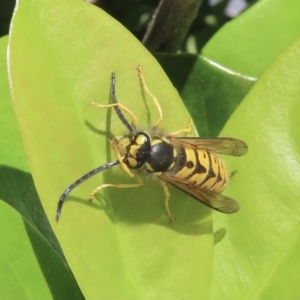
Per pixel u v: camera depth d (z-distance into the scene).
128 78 0.16
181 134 0.17
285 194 0.16
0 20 0.20
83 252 0.15
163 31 0.19
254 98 0.16
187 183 0.16
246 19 0.19
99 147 0.16
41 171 0.15
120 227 0.16
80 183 0.15
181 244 0.16
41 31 0.15
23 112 0.15
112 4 0.22
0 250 0.15
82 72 0.15
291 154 0.16
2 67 0.17
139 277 0.16
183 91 0.18
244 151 0.16
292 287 0.16
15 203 0.17
